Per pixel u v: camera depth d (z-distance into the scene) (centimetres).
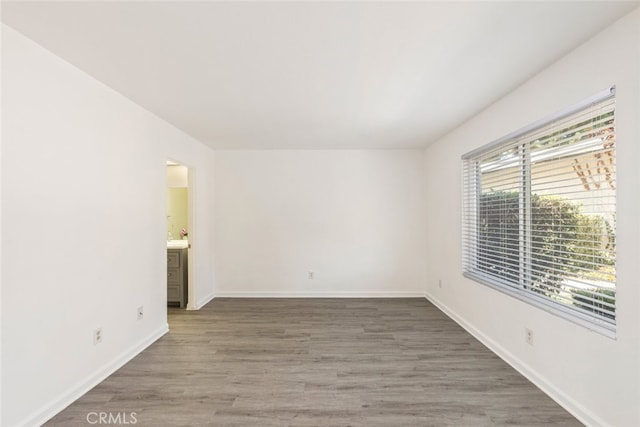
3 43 173
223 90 263
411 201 505
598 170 192
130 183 287
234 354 294
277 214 505
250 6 156
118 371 261
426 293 500
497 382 242
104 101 252
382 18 166
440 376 251
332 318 399
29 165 188
